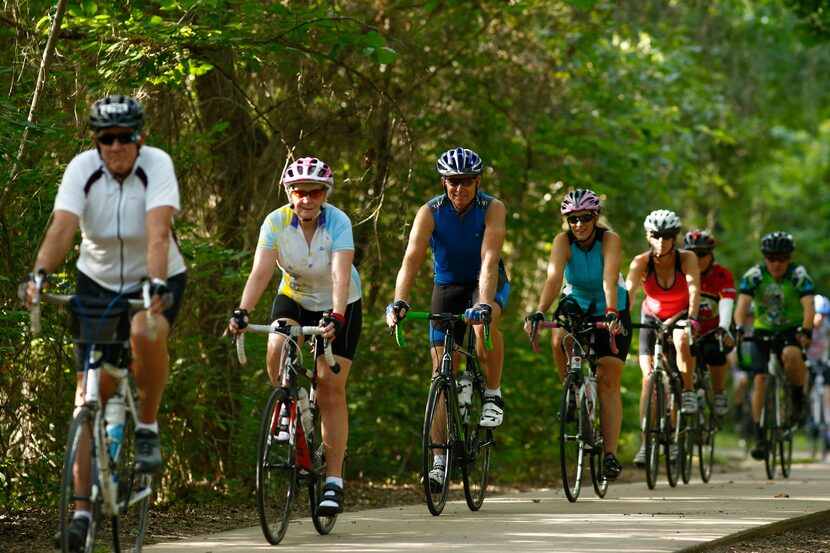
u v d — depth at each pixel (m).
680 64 33.78
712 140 37.53
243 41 18.64
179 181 20.27
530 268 30.89
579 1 23.83
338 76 23.34
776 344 24.34
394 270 25.53
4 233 16.70
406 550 12.70
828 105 48.88
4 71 16.03
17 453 17.38
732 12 39.03
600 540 13.52
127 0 18.41
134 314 10.87
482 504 17.70
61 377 17.95
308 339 14.23
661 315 21.09
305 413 13.93
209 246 18.25
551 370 29.17
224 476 20.22
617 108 31.75
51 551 13.42
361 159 23.97
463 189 15.77
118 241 11.08
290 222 13.76
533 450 30.14
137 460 11.16
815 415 35.62
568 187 29.50
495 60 27.58
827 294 70.62
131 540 13.90
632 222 34.91
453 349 15.98
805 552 14.19
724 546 13.95
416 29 24.58
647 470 20.34
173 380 18.88
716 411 23.34
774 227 65.44
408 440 26.19
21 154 15.73
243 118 21.66
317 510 13.91
